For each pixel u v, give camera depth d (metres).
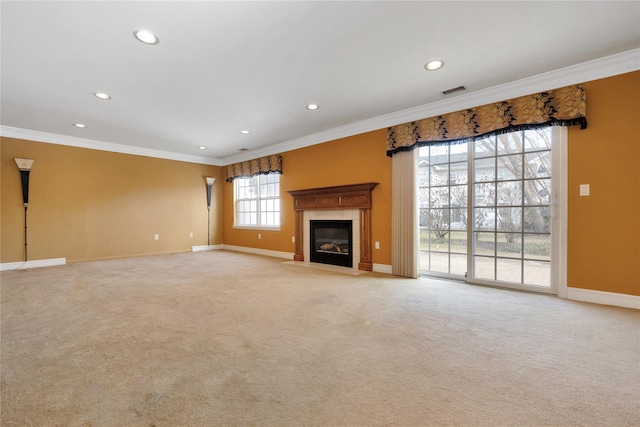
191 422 1.31
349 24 2.30
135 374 1.71
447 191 4.06
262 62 2.87
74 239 5.60
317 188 5.29
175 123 4.73
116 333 2.28
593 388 1.54
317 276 4.30
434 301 3.07
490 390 1.54
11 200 4.98
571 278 3.09
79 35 2.40
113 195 6.07
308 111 4.23
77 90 3.46
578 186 3.03
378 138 4.58
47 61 2.81
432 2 2.06
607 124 2.88
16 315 2.67
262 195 6.93
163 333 2.28
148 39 2.47
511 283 3.52
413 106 4.07
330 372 1.72
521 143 3.46
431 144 3.94
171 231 6.91
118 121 4.62
